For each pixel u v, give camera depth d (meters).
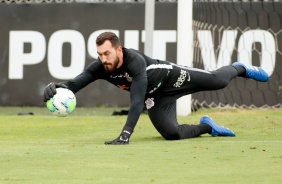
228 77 25.05
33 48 40.56
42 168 17.05
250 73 26.33
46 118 32.88
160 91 23.22
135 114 21.80
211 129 24.53
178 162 17.83
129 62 21.78
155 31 39.06
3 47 40.81
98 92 39.97
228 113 34.59
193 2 37.12
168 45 39.00
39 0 40.59
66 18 40.16
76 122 30.77
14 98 40.84
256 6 38.41
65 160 18.33
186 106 33.12
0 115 36.09
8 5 40.66
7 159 18.59
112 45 21.38
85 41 40.06
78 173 16.27
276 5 38.41
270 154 19.16
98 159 18.47
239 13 38.38
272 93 38.06
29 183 15.05
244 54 38.44
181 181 15.05
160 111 23.16
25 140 24.34
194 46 37.19
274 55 38.31
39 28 40.47
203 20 37.91
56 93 22.02
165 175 15.87
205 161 17.95
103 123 30.08
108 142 21.92
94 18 39.94
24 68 40.66
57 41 40.28
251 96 38.00
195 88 24.17
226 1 38.38
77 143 22.75
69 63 40.19
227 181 14.97
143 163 17.70
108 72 22.09
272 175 15.66
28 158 18.73
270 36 38.41
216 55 38.22
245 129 27.03
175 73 23.30
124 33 39.66
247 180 15.05
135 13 39.53
